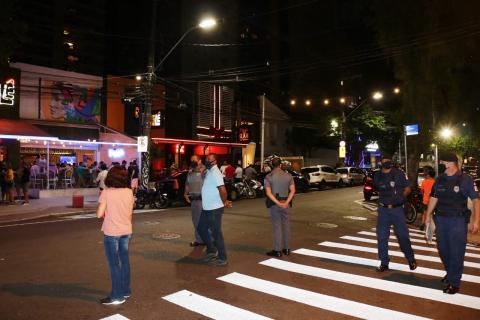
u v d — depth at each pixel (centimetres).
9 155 2281
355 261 867
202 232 862
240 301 617
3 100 2266
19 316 555
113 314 564
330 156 5178
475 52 1755
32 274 753
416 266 791
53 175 2369
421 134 1880
